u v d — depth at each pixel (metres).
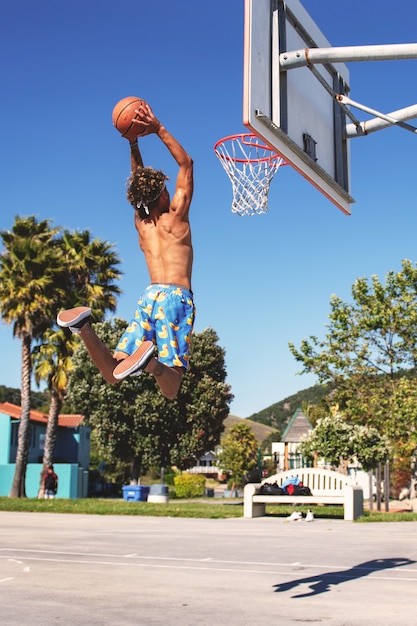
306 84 8.63
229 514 16.12
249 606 5.02
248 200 10.33
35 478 36.88
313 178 8.55
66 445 44.69
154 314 4.92
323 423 23.25
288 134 7.91
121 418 28.34
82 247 29.94
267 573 6.56
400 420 24.58
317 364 27.95
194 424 28.20
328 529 11.87
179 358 4.85
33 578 6.24
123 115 4.92
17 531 11.09
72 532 10.91
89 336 4.47
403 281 27.30
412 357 27.17
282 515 16.48
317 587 5.79
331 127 9.31
